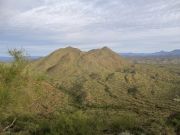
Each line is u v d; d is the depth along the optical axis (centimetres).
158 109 5956
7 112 1503
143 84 11694
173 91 10194
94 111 4075
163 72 15488
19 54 1481
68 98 5775
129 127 1758
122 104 6944
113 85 11356
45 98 4497
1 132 1656
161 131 1650
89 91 9131
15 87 1468
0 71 1437
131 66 16575
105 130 1719
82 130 1611
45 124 1750
